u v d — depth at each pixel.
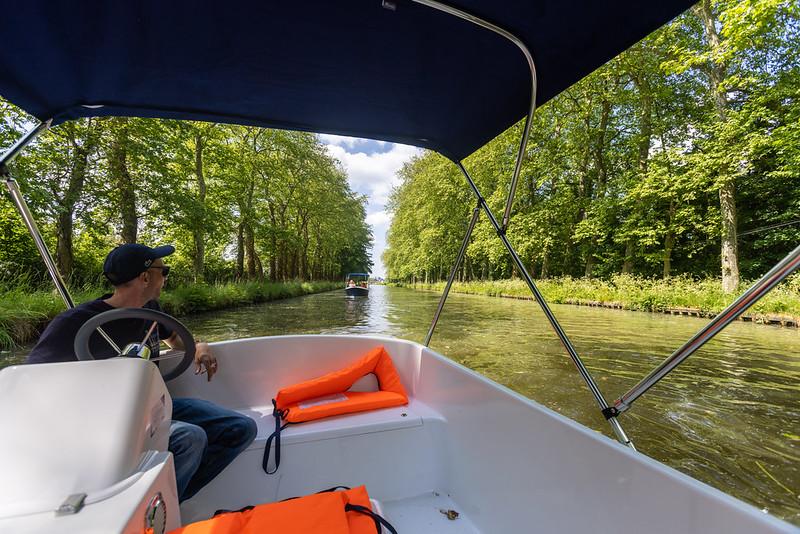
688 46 13.12
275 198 20.69
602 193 16.66
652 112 15.11
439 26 1.30
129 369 0.81
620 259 16.11
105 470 0.71
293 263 27.78
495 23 1.24
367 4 1.21
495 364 4.91
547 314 1.56
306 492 1.46
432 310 12.88
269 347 2.02
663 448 2.67
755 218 14.15
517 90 1.67
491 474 1.29
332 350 2.11
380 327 8.61
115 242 10.98
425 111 1.89
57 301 6.42
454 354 5.53
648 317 10.05
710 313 9.86
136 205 10.26
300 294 22.66
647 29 1.22
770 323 8.60
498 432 1.27
